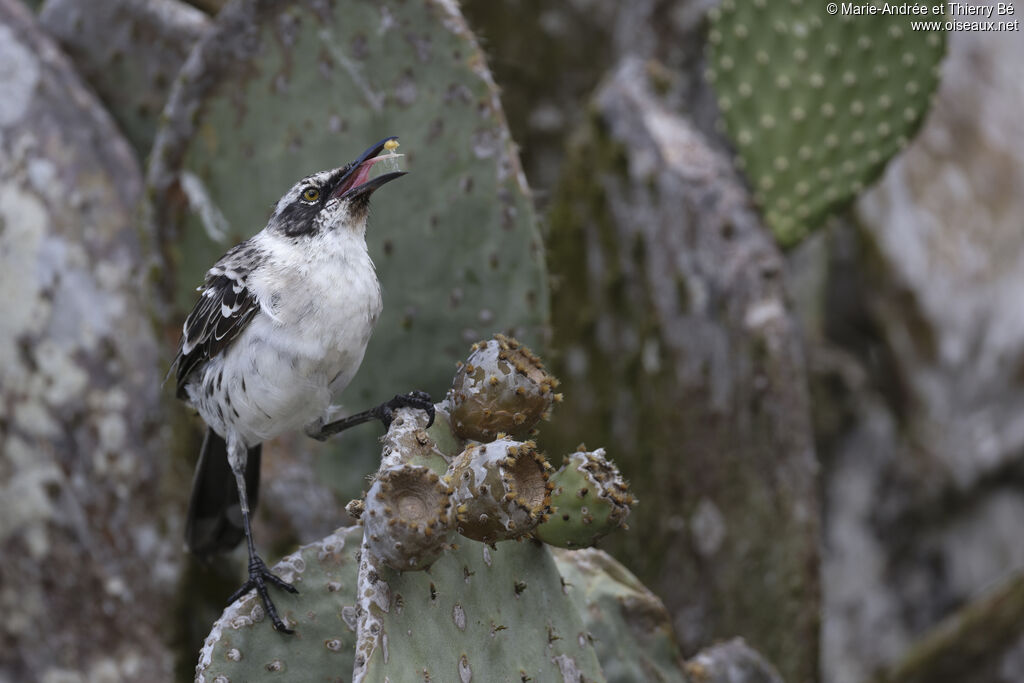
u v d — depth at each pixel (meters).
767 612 9.71
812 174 10.23
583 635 5.64
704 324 10.01
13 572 9.98
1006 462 15.34
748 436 9.80
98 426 9.87
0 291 9.88
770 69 10.26
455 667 4.80
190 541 7.51
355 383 8.14
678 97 11.66
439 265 7.84
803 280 15.70
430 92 7.72
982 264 16.08
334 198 6.64
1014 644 12.12
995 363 15.64
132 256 9.91
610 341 10.52
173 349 8.46
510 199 7.69
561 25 13.98
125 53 10.64
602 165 10.62
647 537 10.24
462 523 4.74
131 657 9.89
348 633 5.48
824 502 15.55
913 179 16.45
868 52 10.07
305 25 7.87
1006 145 17.22
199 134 8.13
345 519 8.73
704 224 10.05
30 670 9.97
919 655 12.48
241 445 6.85
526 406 5.16
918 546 15.57
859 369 15.95
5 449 9.91
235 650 5.29
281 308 6.38
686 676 6.97
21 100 9.90
